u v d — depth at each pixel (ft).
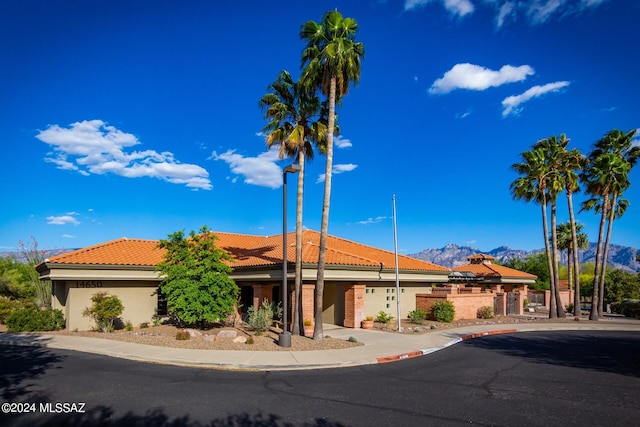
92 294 67.97
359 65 57.72
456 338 64.08
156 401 29.09
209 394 31.14
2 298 79.36
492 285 131.03
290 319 68.69
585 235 166.81
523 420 26.58
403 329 71.51
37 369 38.63
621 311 128.26
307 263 66.64
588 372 41.34
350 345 53.62
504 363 45.68
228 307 63.26
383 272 79.92
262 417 26.21
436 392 33.06
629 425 25.91
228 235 104.99
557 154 105.40
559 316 106.83
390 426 25.03
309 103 61.26
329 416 26.63
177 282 61.77
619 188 108.17
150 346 49.75
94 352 47.19
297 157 62.59
